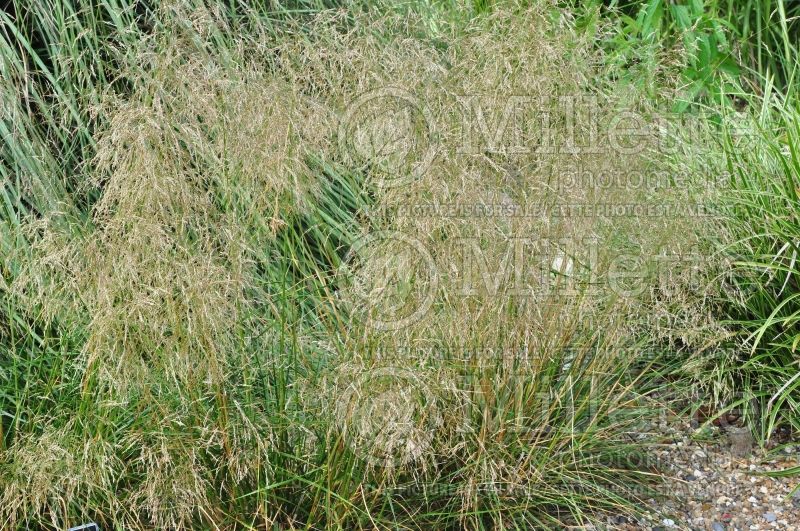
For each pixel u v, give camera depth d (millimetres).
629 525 3336
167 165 2883
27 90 4191
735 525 3354
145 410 3150
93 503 3113
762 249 3961
